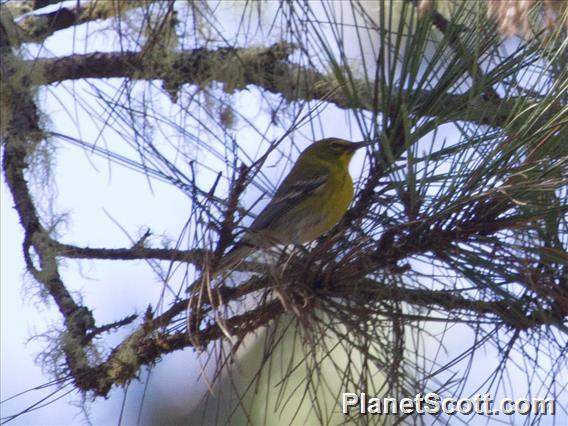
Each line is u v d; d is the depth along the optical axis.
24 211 9.08
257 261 6.24
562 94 6.13
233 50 7.82
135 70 7.49
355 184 7.13
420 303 6.32
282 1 7.04
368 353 6.24
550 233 6.48
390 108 6.87
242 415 9.70
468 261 6.22
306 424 8.50
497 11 5.02
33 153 9.57
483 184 6.27
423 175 6.29
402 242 6.39
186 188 6.11
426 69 6.62
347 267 6.28
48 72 9.72
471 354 6.46
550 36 6.04
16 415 7.39
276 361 9.32
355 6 8.53
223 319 6.06
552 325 6.47
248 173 6.13
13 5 9.88
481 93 6.63
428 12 6.52
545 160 6.16
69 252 8.42
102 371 7.70
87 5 8.81
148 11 7.04
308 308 6.31
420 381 6.37
